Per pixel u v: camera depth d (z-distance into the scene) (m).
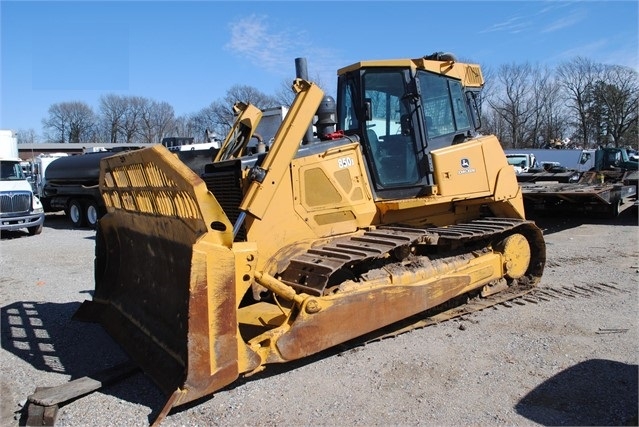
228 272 3.59
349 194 5.05
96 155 16.03
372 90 5.39
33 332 5.50
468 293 5.93
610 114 51.56
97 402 3.84
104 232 5.66
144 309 4.62
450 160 5.60
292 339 3.97
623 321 5.31
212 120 50.00
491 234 5.71
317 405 3.75
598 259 8.39
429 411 3.62
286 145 4.51
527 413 3.55
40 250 11.53
